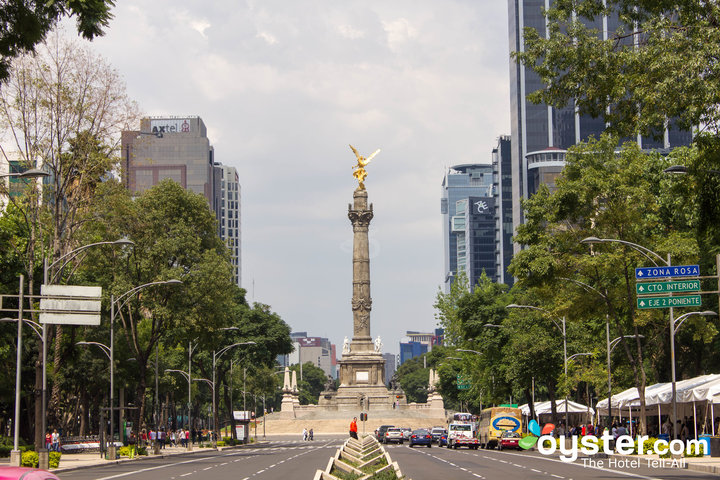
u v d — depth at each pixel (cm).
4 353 7106
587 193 6112
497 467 5050
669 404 6806
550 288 6538
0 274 7112
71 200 6581
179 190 8050
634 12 3947
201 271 7688
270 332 12788
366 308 16950
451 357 13062
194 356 11956
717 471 4400
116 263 7819
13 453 4950
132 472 5081
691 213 7006
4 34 2700
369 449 5466
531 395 9925
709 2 3553
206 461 6469
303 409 18075
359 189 17050
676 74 3397
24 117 6191
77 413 10962
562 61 4038
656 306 4641
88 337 9025
